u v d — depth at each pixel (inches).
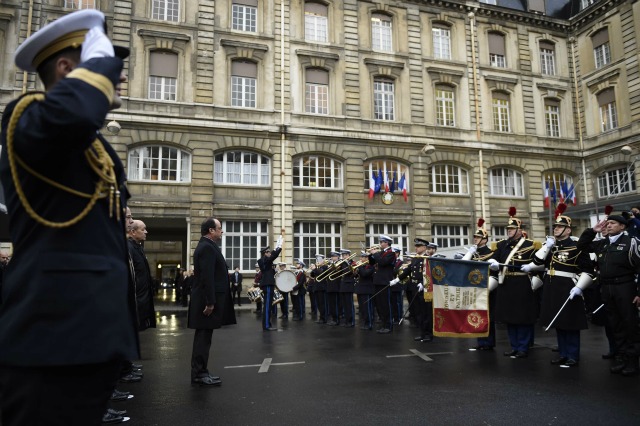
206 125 923.4
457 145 1088.8
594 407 209.8
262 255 564.7
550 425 186.9
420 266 530.9
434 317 322.3
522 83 1181.1
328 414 203.6
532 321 327.9
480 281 326.3
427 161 1066.7
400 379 268.5
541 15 1211.2
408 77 1081.4
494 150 1117.7
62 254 70.2
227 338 461.4
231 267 934.4
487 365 306.5
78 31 78.6
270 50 989.8
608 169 1143.6
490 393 235.1
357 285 549.3
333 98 1019.9
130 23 906.1
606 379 262.5
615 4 1127.0
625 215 400.2
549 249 311.6
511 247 353.7
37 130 65.1
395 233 1041.5
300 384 259.1
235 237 944.3
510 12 1181.1
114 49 80.4
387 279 510.6
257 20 996.6
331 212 988.6
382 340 434.9
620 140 1105.4
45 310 67.6
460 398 226.7
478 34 1162.0
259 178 966.4
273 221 952.9
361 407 213.6
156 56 925.8
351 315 587.8
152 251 2148.1
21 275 69.6
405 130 1061.1
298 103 994.1
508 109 1167.0
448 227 1087.6
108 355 69.3
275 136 968.9
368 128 1035.9
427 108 1090.1
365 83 1049.5
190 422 194.4
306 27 1035.3
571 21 1237.7
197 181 914.1
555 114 1214.3
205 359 262.2
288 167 968.9
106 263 73.5
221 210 927.0
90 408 70.6
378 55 1067.9
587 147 1191.6
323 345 406.3
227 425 190.2
